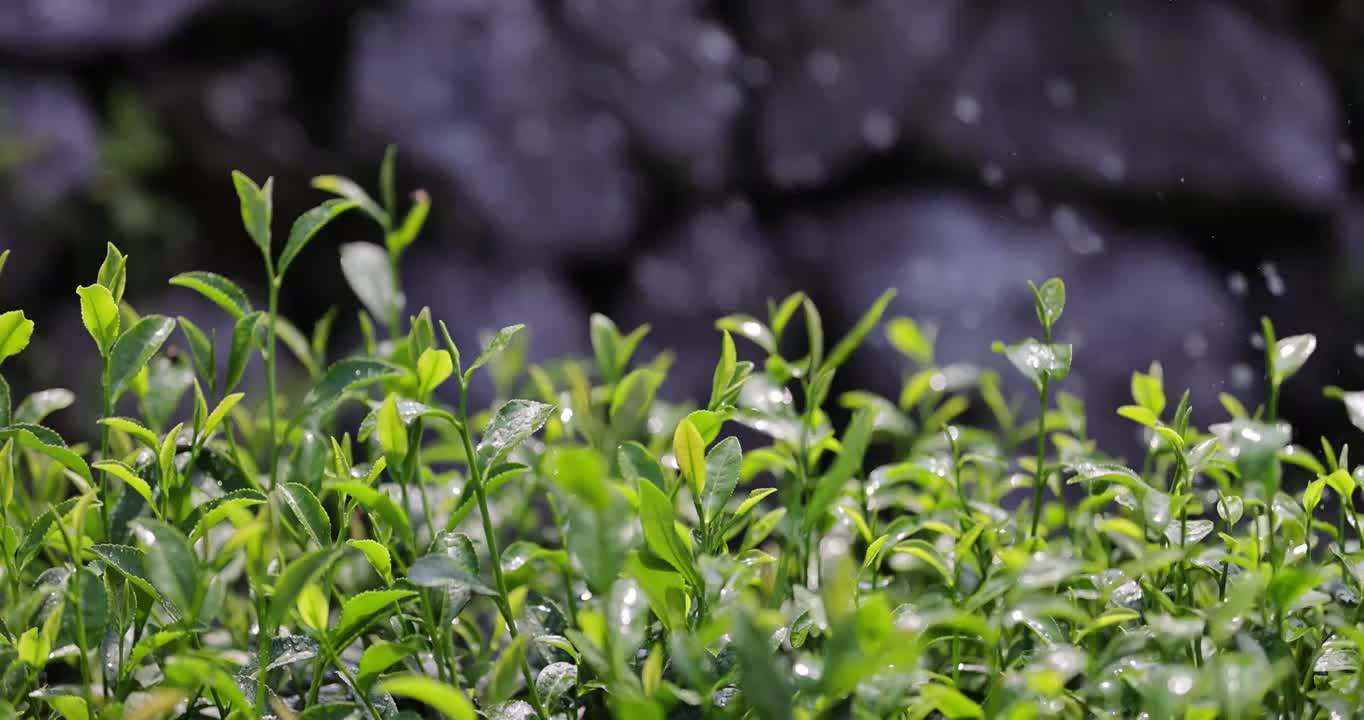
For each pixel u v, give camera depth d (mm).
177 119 7234
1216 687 1290
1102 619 1363
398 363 1519
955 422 5992
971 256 6719
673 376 7012
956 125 7109
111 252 1440
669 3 7516
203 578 1326
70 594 1344
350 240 7242
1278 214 6832
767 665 1271
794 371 1532
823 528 1520
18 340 1414
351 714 1354
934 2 7227
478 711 1365
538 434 1630
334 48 7531
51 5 6996
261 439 1604
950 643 1458
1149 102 6922
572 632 1334
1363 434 2602
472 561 1371
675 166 7395
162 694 1307
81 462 1425
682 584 1359
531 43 7262
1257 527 1427
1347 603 1447
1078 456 1521
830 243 7117
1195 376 6297
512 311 6867
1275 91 6934
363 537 1532
